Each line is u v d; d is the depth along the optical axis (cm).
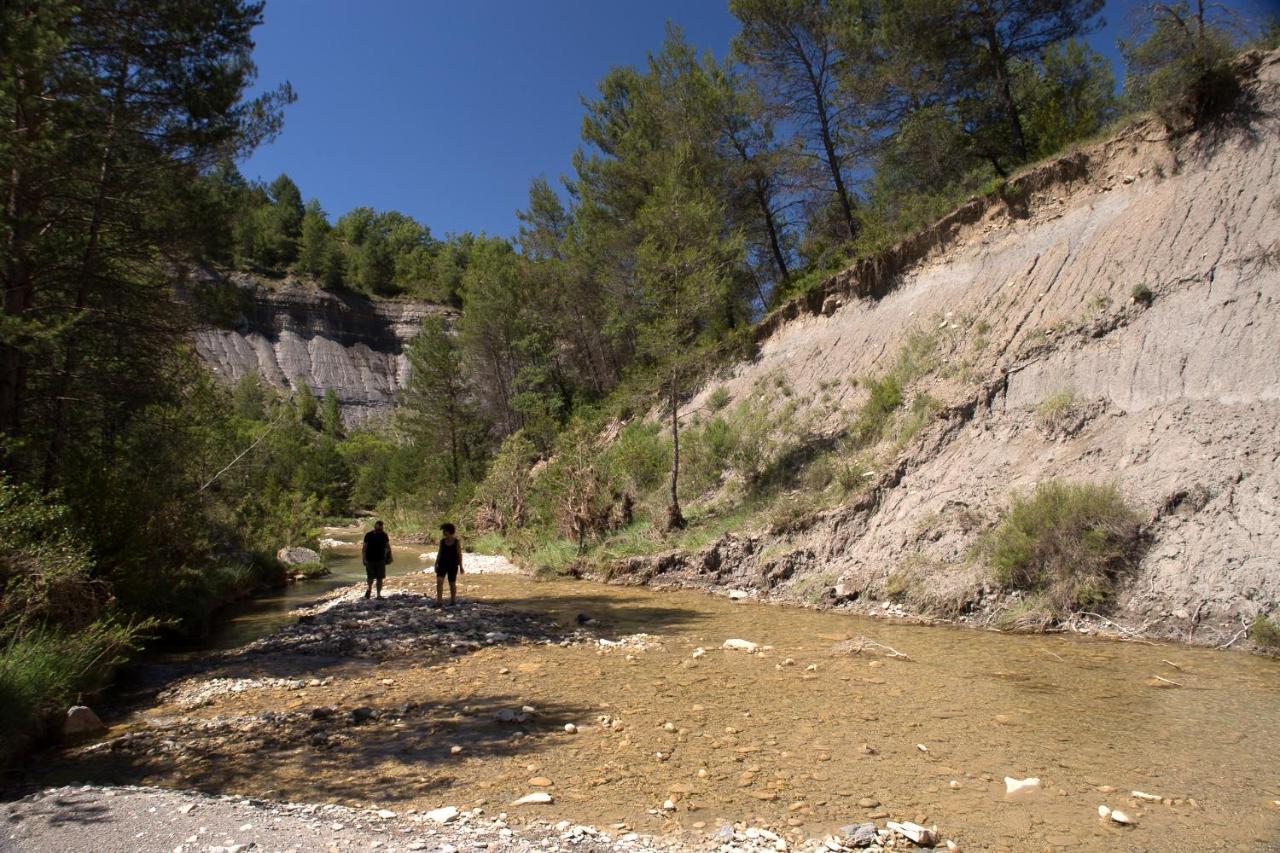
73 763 607
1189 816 451
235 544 1934
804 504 1578
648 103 3112
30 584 834
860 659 897
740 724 655
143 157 1280
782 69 2617
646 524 2005
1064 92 2423
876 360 1964
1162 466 1090
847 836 423
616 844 418
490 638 1077
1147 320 1302
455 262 11319
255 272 10444
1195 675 773
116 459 1324
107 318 1277
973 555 1190
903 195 2367
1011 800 480
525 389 4344
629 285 3209
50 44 1001
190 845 395
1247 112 1369
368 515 5678
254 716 732
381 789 520
